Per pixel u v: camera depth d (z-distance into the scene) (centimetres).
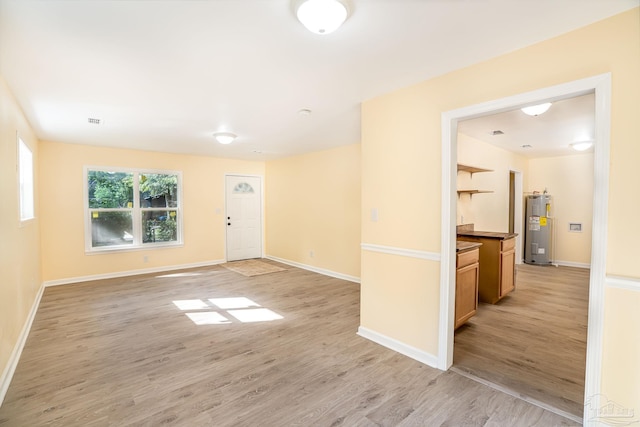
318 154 574
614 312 165
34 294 370
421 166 251
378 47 194
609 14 162
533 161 669
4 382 211
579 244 619
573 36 176
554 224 646
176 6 151
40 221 457
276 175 688
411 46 193
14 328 253
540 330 312
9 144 251
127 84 251
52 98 281
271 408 195
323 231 567
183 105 305
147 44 189
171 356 262
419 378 229
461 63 217
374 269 291
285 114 337
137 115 338
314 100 292
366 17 162
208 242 641
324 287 478
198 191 625
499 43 190
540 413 189
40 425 179
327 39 184
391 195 274
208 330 316
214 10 155
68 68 221
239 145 517
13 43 186
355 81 248
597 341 170
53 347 276
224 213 662
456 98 228
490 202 525
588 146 496
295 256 634
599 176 168
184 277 535
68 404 198
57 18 161
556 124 377
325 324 333
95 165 510
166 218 591
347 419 185
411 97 256
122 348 275
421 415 188
